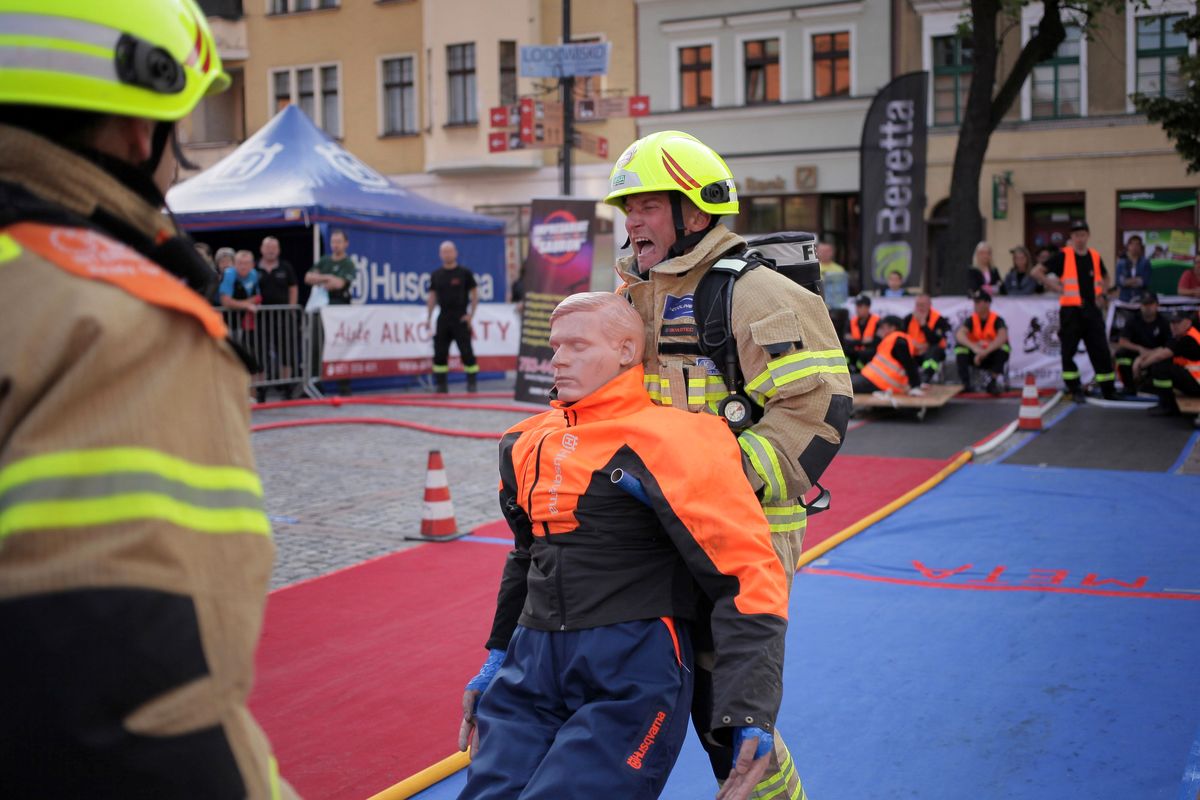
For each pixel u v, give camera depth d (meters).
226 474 1.30
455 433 11.49
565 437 2.42
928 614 5.47
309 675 4.65
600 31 29.27
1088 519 7.54
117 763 1.16
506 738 2.34
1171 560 6.42
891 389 12.55
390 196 17.84
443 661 4.84
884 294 17.33
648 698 2.28
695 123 28.69
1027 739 3.94
